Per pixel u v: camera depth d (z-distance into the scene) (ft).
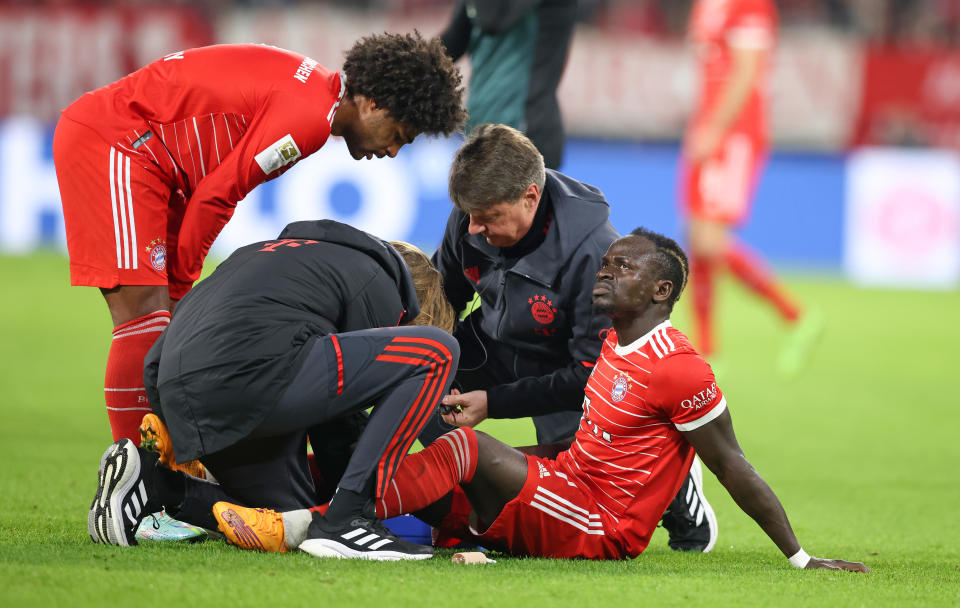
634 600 27.91
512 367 40.42
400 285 35.29
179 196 40.45
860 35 180.14
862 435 68.13
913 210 157.07
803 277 155.02
